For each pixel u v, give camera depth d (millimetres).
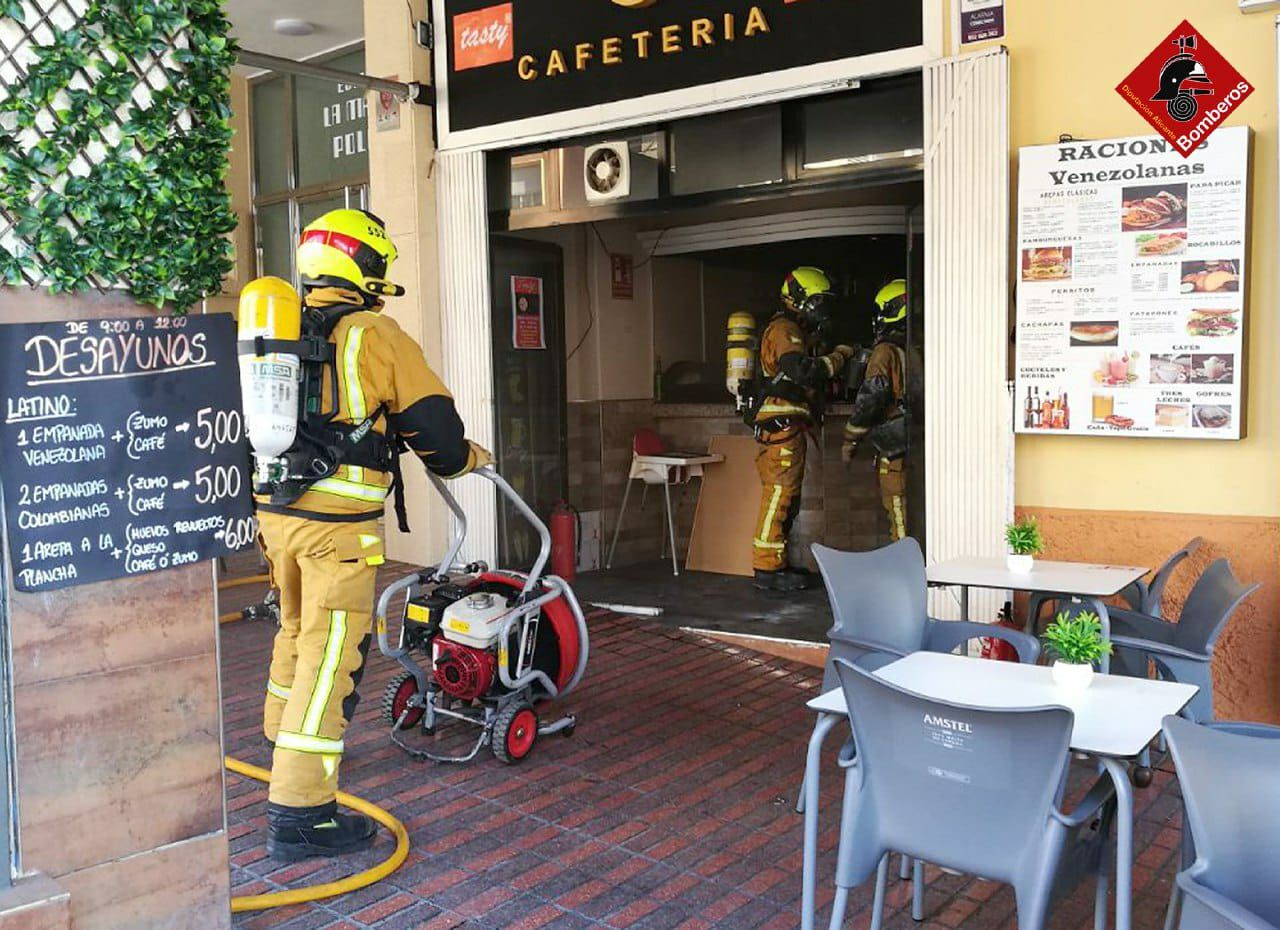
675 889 3262
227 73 2680
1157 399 4625
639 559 8375
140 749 2588
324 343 3361
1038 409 4891
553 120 6684
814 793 2609
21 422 2367
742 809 3854
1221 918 1699
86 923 2510
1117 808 2283
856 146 5613
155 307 2582
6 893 2346
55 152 2385
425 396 3596
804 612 6500
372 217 3721
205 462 2662
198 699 2682
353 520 3486
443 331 7445
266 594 7160
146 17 2479
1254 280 4504
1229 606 3297
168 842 2643
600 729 4688
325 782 3465
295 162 9836
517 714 4242
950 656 3027
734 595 7035
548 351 7766
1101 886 2533
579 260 7988
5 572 2367
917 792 2357
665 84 6164
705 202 6195
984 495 5094
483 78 7023
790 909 3135
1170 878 3301
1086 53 4801
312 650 3455
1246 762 1821
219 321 2678
